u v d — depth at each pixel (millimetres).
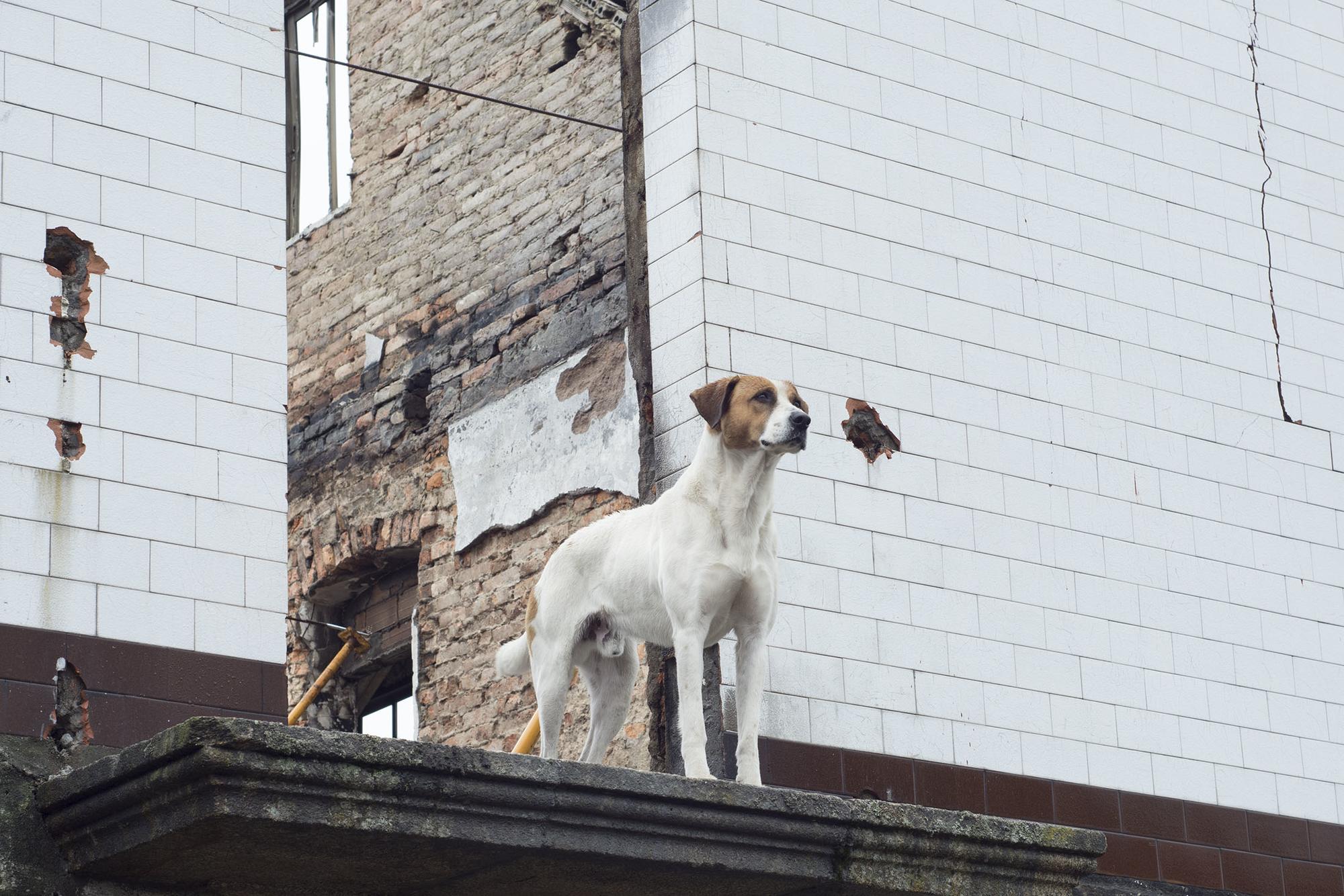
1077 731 13422
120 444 10547
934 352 13586
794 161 13328
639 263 13320
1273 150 15945
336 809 8953
